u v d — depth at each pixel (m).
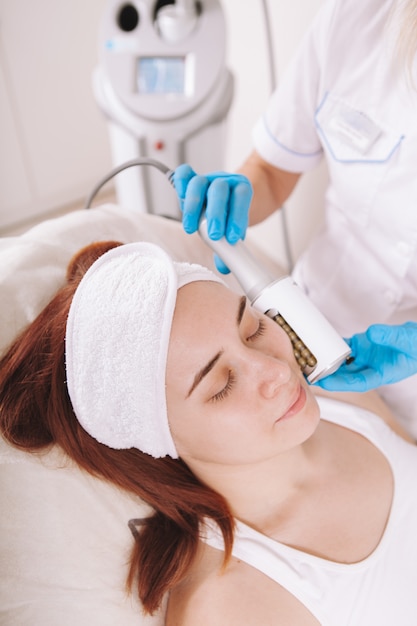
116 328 0.63
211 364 0.64
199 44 1.24
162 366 0.63
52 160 2.05
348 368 0.81
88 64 1.95
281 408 0.66
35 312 0.81
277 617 0.72
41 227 0.93
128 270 0.66
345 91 0.82
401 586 0.77
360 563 0.77
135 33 1.25
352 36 0.79
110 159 2.21
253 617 0.72
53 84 1.91
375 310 0.96
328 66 0.82
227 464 0.73
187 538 0.79
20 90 1.84
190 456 0.74
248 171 1.01
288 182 1.04
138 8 1.25
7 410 0.75
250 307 0.71
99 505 0.80
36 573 0.74
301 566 0.76
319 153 0.97
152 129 1.27
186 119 1.27
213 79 1.25
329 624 0.73
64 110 1.98
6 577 0.73
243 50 1.55
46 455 0.77
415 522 0.82
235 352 0.65
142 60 1.27
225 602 0.74
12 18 1.71
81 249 0.85
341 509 0.81
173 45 1.25
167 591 0.79
